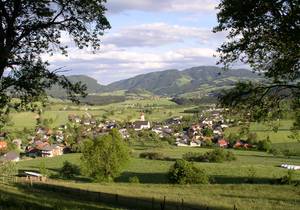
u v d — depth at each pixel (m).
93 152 94.38
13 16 17.09
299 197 53.41
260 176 98.00
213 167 117.38
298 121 18.09
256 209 43.44
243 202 49.19
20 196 29.81
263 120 18.12
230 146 186.12
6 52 16.94
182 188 66.94
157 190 63.50
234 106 18.23
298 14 14.45
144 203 44.72
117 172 95.44
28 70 17.83
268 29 15.91
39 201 27.86
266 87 17.72
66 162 112.81
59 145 199.25
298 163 134.00
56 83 18.34
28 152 185.88
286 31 15.19
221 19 16.94
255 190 61.22
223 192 60.25
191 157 144.25
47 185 61.78
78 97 18.91
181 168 85.75
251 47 17.03
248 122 18.30
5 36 17.14
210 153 141.00
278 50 16.89
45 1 17.62
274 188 62.31
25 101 18.48
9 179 69.25
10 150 172.25
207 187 66.31
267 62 17.48
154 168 124.12
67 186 65.56
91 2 18.11
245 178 95.62
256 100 17.89
